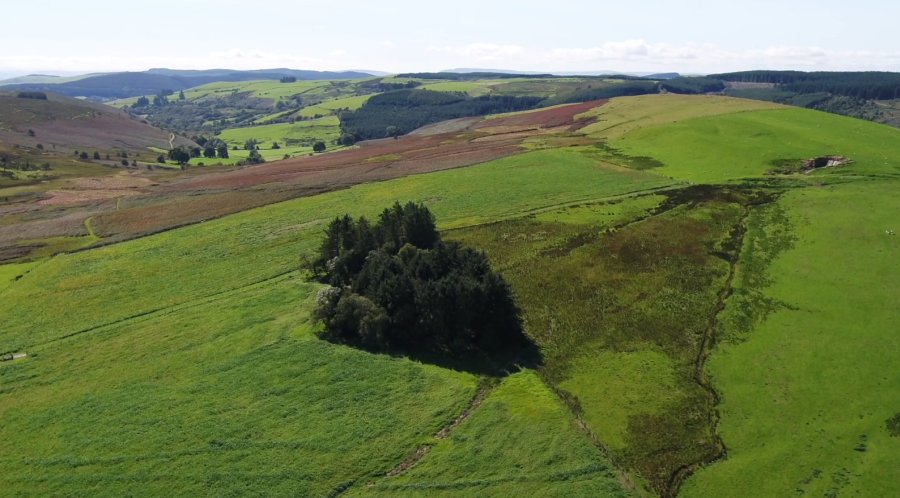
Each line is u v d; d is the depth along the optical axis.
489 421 35.31
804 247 54.69
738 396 37.62
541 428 34.66
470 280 44.00
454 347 42.97
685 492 31.12
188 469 32.16
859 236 55.28
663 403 37.31
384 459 32.72
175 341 45.81
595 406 37.31
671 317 46.12
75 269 62.41
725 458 33.12
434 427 35.06
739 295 48.44
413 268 47.22
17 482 31.80
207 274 58.91
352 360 41.66
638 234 59.53
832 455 32.81
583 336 44.62
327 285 53.53
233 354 43.22
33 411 38.09
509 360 42.34
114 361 43.69
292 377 39.97
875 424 34.66
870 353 40.41
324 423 35.47
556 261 55.53
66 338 47.94
